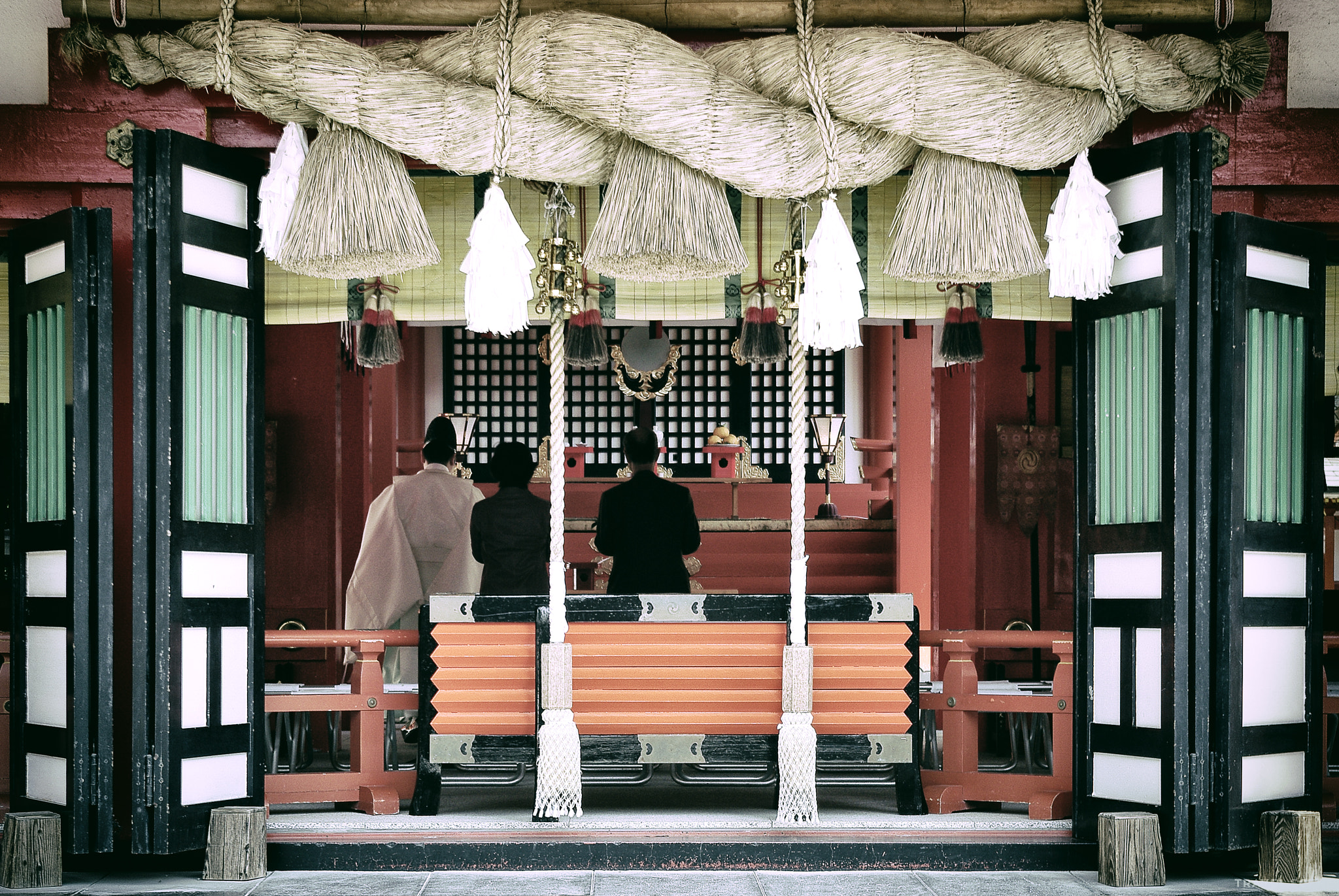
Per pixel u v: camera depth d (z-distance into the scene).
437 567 6.48
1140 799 4.21
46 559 4.35
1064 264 4.15
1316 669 4.45
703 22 4.32
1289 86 4.61
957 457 8.74
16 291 4.53
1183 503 4.11
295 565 7.97
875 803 5.29
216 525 4.25
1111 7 4.32
